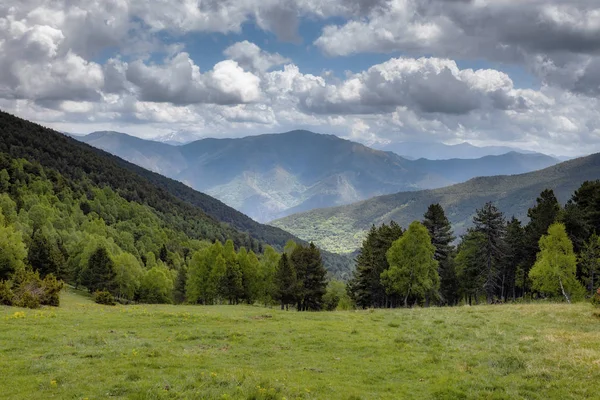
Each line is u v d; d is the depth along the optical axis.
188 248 199.88
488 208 61.94
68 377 16.61
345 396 15.79
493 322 32.62
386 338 26.94
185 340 25.70
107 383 15.87
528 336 26.58
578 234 62.69
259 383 16.03
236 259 83.69
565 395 15.75
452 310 42.09
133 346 22.69
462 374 18.77
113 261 102.62
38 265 88.44
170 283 110.06
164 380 16.09
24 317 31.34
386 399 15.75
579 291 53.38
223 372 17.75
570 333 27.08
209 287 80.31
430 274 59.72
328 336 27.28
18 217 133.75
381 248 69.12
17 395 14.67
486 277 63.81
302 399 15.09
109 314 35.56
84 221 164.88
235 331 28.41
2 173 166.00
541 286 54.53
